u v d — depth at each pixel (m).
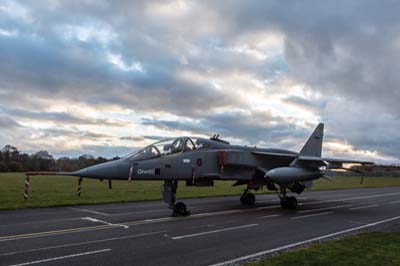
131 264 6.31
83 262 6.40
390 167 84.12
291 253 7.05
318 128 21.97
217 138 16.59
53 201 16.11
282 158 17.73
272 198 21.30
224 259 6.71
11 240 8.20
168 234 9.21
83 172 11.98
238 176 15.92
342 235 9.55
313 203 19.20
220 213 13.87
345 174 86.62
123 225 10.52
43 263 6.31
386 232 9.98
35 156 71.62
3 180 33.28
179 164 13.62
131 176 12.48
